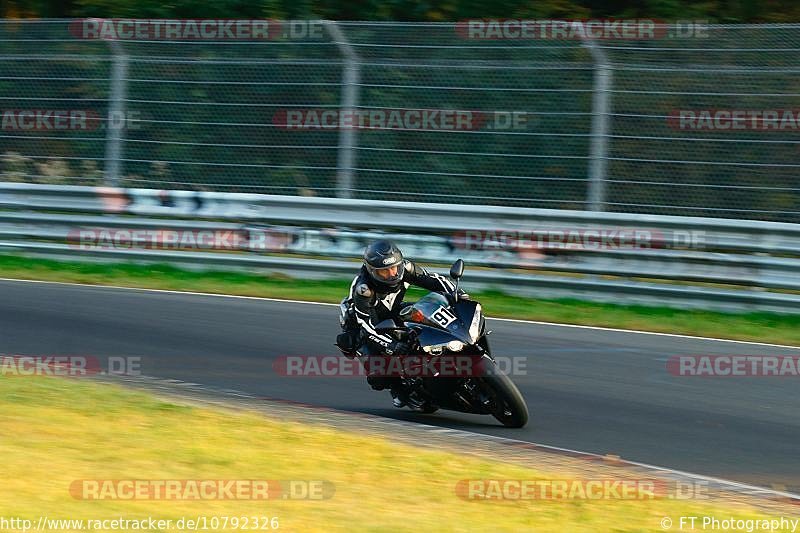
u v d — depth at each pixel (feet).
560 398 93.91
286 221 154.71
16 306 126.72
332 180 167.12
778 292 137.80
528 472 70.59
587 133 156.97
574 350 112.88
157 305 130.82
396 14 204.95
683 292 136.56
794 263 133.08
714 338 121.90
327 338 116.37
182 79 170.19
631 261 140.67
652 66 150.30
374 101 165.17
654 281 142.92
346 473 67.56
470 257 146.61
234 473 65.98
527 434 82.89
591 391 96.43
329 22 158.30
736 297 134.21
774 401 94.32
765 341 120.88
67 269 154.61
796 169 151.33
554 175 157.99
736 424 87.10
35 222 161.07
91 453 68.54
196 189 169.17
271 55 169.99
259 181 168.96
